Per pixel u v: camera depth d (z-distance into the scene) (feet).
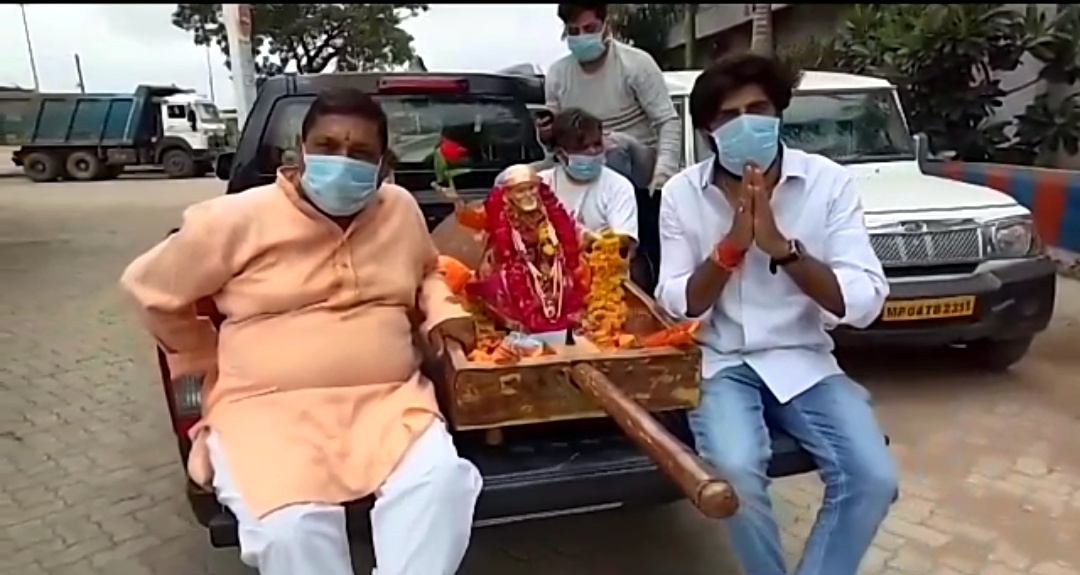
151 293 7.80
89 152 70.85
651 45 84.48
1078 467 12.46
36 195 57.36
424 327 8.46
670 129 14.02
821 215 8.49
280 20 99.60
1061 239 25.07
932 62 32.17
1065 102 31.04
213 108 74.23
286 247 7.84
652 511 11.28
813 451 8.27
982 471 12.37
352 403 7.79
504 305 8.63
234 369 7.82
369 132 7.64
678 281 8.67
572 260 8.86
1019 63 31.99
